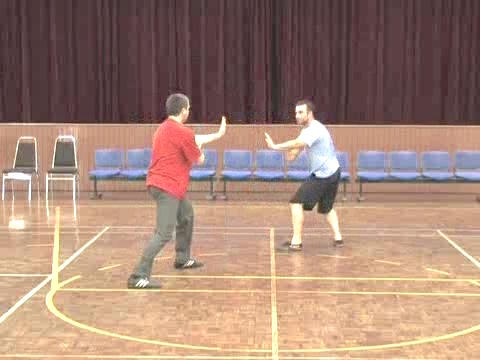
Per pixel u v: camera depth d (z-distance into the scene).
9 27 15.74
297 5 15.70
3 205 12.49
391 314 5.72
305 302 6.07
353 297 6.25
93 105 15.95
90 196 13.86
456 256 8.09
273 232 9.64
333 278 6.96
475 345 4.94
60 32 15.79
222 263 7.62
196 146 6.59
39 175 14.21
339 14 15.73
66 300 6.11
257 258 7.90
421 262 7.74
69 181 14.25
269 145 8.01
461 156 13.35
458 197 13.85
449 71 15.73
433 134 13.94
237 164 13.33
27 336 5.10
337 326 5.38
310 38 15.77
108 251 8.27
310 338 5.07
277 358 4.64
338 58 15.80
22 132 14.18
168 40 15.87
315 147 8.14
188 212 7.20
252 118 15.91
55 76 15.84
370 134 13.96
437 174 13.01
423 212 11.85
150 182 6.57
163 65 15.91
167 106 6.72
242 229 9.87
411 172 13.22
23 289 6.49
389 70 15.76
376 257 7.99
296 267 7.45
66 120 15.94
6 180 14.24
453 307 5.94
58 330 5.25
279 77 15.91
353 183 14.04
